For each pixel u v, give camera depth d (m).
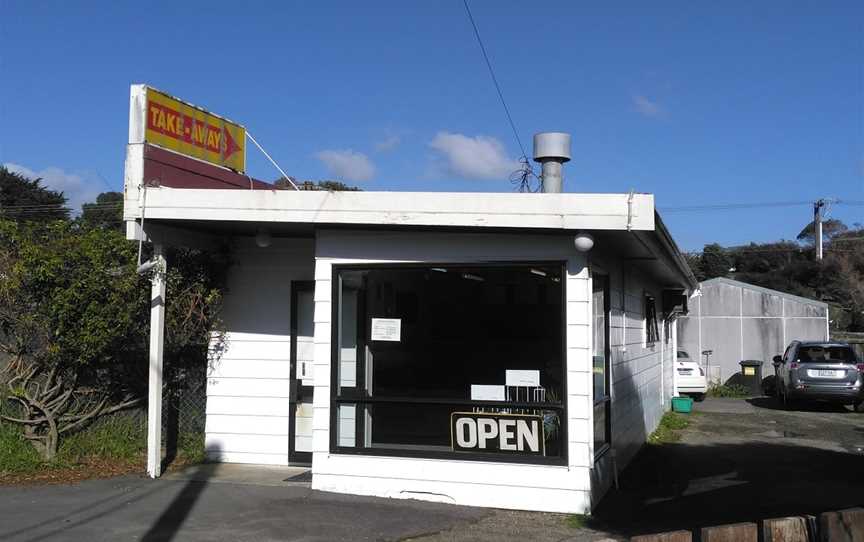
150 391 8.85
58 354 8.77
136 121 8.56
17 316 8.73
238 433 9.84
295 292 9.86
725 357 26.41
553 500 7.71
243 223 8.59
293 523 7.05
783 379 20.19
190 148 9.47
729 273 60.25
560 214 7.57
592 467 7.83
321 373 8.41
